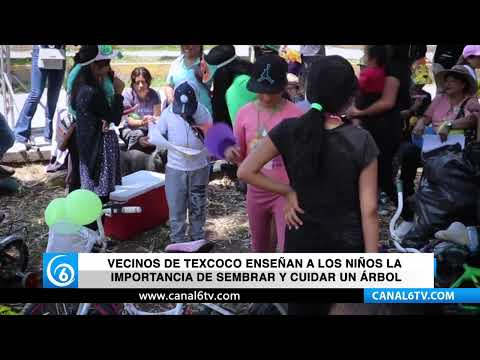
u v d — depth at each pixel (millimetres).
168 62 12078
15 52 12562
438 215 4453
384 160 5203
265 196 3594
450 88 4703
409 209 5012
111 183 4711
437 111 4855
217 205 5945
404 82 5070
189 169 4578
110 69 4664
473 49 4801
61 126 4883
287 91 6098
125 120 6383
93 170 4590
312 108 2609
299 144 2609
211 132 3840
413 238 4586
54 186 6277
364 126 5105
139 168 6168
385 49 4996
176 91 4449
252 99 4387
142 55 12773
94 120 4520
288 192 2695
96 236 3564
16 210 5684
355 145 2584
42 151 6949
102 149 4613
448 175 4402
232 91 4457
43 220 5465
